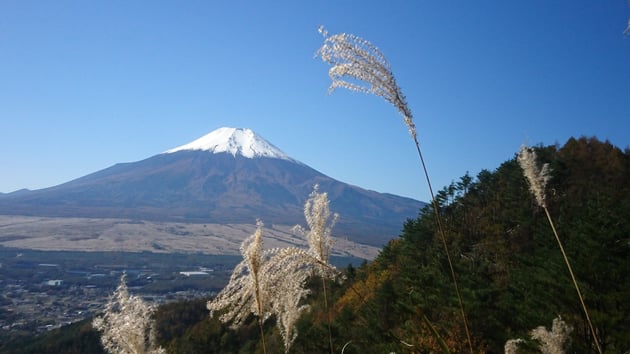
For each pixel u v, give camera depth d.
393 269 54.09
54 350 52.59
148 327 3.15
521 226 44.66
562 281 24.95
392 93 4.00
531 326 25.94
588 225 26.98
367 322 31.25
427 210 61.84
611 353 21.92
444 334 27.22
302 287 4.56
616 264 24.14
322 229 4.58
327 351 26.72
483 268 38.59
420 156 3.97
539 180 3.86
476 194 67.50
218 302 4.25
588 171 53.28
